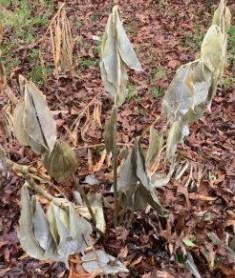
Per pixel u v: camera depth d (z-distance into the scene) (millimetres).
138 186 740
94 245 798
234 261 796
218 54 622
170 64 1500
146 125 1185
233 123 1228
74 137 933
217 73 633
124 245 806
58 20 693
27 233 605
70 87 1314
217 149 1113
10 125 764
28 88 588
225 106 1292
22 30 1604
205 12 1878
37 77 1326
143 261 793
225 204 929
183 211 877
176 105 643
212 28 619
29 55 1447
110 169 951
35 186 660
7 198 911
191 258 790
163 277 764
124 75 650
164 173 918
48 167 654
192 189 952
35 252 614
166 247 812
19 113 604
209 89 642
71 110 1213
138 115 1226
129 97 1279
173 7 1917
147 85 1357
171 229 844
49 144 611
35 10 1769
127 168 725
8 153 1007
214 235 824
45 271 776
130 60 638
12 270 784
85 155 1009
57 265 780
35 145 622
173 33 1719
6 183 934
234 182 994
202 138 1148
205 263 803
